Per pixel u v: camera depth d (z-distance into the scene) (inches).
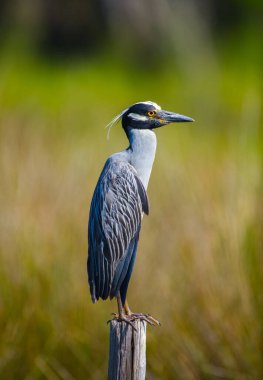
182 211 459.5
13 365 383.9
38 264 415.5
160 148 593.3
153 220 466.9
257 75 1273.4
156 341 383.9
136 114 336.5
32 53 1277.1
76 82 1220.5
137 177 328.8
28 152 522.0
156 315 397.4
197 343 381.4
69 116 692.7
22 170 483.2
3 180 468.1
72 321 402.0
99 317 406.0
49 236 431.8
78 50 1339.8
